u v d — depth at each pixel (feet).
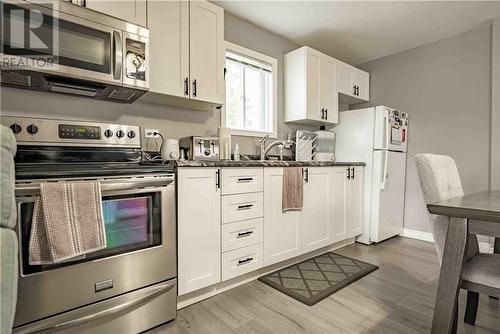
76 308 3.90
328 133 10.37
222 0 7.59
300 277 6.69
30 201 3.52
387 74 11.37
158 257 4.75
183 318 5.00
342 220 8.90
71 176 3.81
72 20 4.60
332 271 7.06
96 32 4.85
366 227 9.64
